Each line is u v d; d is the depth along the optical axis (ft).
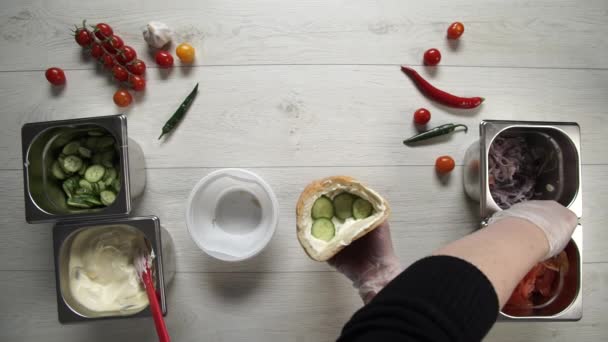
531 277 2.72
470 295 1.42
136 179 2.97
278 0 3.17
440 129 3.09
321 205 2.40
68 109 3.16
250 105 3.17
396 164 3.18
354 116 3.18
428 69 3.19
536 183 3.06
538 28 3.24
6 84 3.17
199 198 2.92
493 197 2.93
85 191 2.84
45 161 2.80
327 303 3.16
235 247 3.01
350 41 3.18
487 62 3.22
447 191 3.19
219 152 3.16
